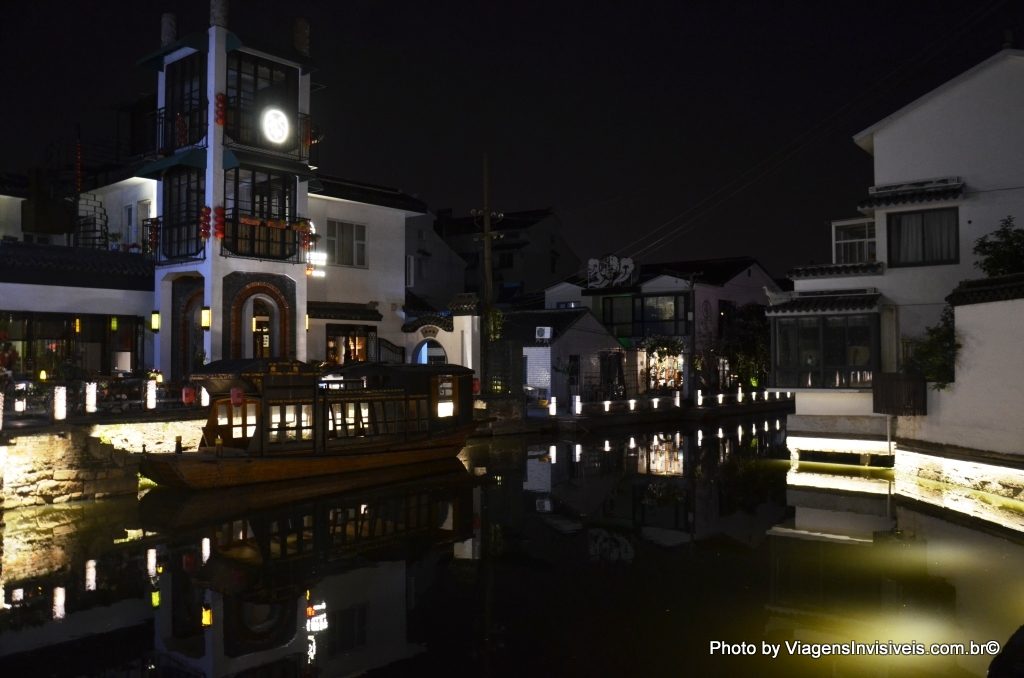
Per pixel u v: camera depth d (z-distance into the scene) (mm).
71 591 10570
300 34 25719
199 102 23250
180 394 21141
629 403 34312
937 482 17703
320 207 27875
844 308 20719
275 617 9648
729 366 43844
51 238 27797
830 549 12727
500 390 30938
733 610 9875
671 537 13773
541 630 9172
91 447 16375
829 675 7855
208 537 13484
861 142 22266
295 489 17625
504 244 52438
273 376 17984
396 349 29500
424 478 19938
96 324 23281
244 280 23469
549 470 21641
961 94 20219
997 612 9633
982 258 19719
